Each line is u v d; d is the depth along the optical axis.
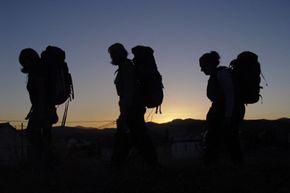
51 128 8.95
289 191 6.64
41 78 8.72
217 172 7.64
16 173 8.82
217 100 8.45
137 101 8.34
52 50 8.90
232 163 8.70
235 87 8.43
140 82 8.40
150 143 8.45
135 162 8.66
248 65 8.54
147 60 8.41
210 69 8.51
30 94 8.88
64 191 7.48
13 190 7.62
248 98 8.55
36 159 8.88
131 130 8.42
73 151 8.91
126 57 8.47
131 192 7.16
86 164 8.94
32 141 8.90
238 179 7.20
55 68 8.80
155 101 8.39
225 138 8.67
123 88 8.31
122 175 7.94
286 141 35.66
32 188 7.69
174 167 8.30
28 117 8.89
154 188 7.14
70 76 9.17
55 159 8.90
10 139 34.25
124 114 8.32
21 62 8.82
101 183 7.76
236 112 8.49
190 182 7.19
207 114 8.62
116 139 8.57
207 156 8.58
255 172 7.53
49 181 7.99
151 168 8.26
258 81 8.54
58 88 8.77
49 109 8.82
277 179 7.11
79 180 7.96
